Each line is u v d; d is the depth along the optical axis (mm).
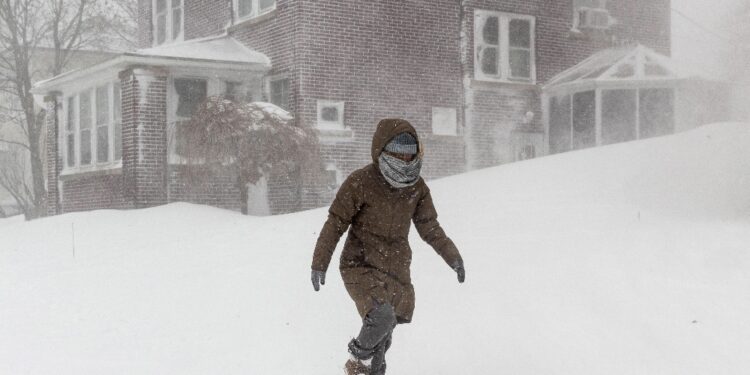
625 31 23031
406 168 4109
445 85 19844
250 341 5355
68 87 21188
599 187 9516
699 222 7543
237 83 18609
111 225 12242
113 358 5164
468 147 20016
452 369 4500
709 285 5504
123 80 17562
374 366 4133
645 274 5871
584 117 20859
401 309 4301
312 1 18016
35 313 6754
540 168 11172
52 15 30844
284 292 6602
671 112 21266
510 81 20844
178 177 17391
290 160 14523
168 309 6469
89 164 20312
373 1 18797
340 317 5789
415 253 7395
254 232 9984
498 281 6070
